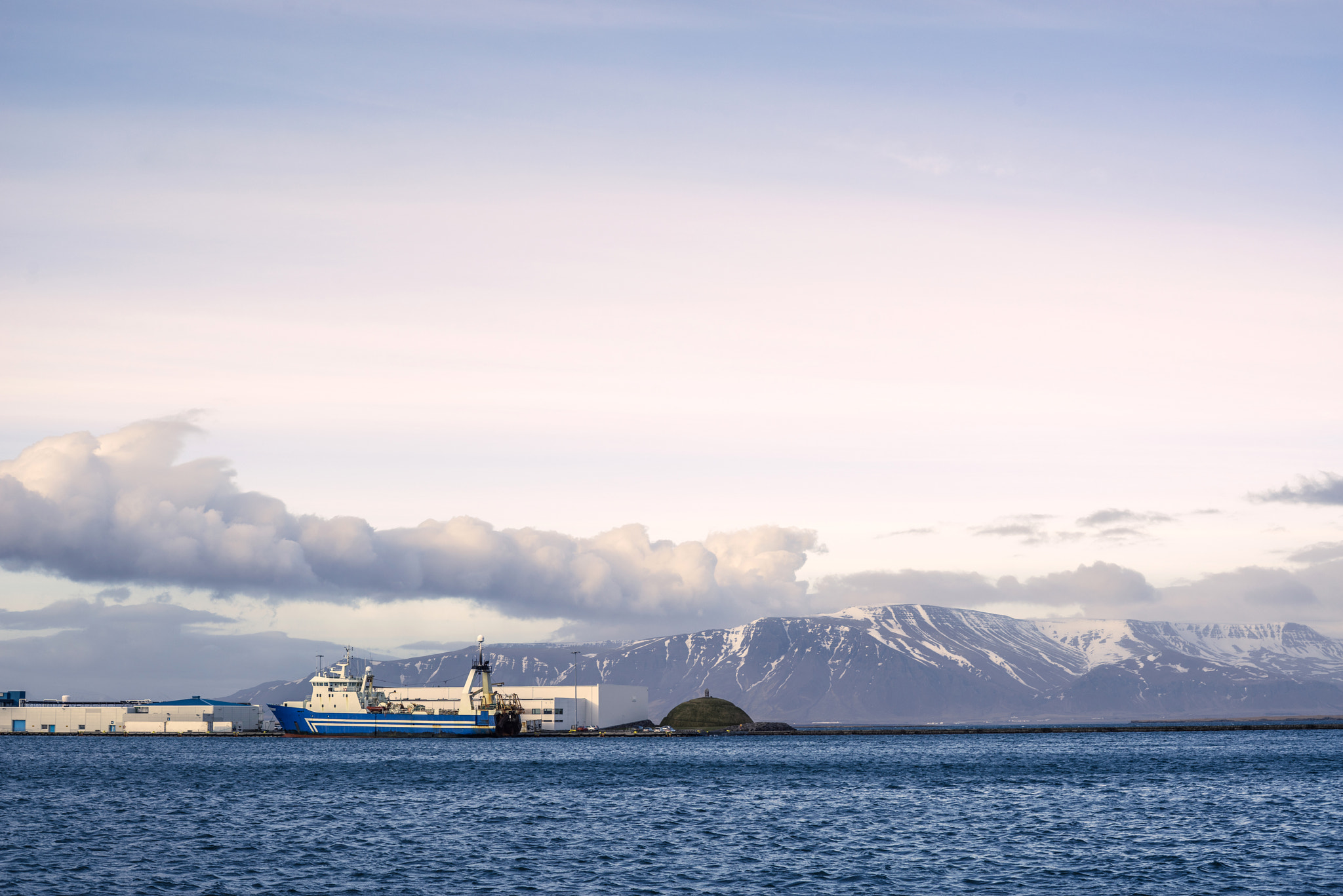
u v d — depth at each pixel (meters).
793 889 91.94
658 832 124.81
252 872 99.12
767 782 193.88
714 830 125.94
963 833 123.25
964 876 96.88
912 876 96.94
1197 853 107.88
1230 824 129.62
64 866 102.69
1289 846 111.88
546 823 133.38
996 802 157.38
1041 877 96.50
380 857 107.50
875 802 157.88
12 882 95.00
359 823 133.00
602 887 92.44
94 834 123.56
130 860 105.88
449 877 96.88
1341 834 119.88
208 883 94.62
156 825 132.12
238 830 126.50
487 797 165.12
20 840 119.44
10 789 180.50
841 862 104.12
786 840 118.12
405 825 131.00
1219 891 90.56
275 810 147.38
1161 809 145.25
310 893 90.25
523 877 96.88
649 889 91.56
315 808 150.62
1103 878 96.12
